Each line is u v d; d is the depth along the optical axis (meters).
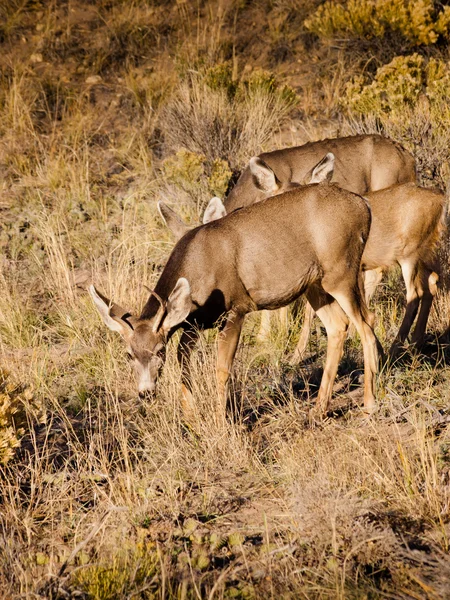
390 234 24.06
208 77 40.69
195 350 21.44
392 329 25.00
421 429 17.86
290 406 19.92
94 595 13.38
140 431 19.42
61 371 23.62
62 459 18.78
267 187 25.41
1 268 29.78
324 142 29.50
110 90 44.94
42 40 48.75
